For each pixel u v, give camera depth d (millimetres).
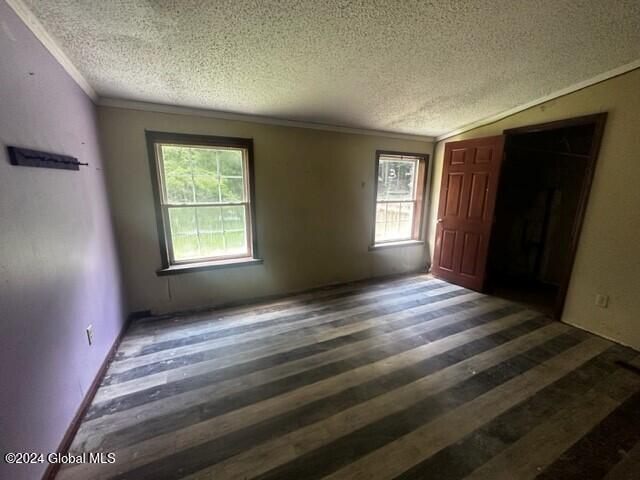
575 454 1413
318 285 3779
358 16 1599
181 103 2586
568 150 3658
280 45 1828
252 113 2922
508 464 1355
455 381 1955
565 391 1863
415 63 2139
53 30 1495
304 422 1591
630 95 2297
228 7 1464
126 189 2574
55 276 1442
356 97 2691
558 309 2861
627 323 2398
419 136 4156
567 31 1824
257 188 3133
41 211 1352
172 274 2869
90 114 2182
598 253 2553
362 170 3795
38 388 1234
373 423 1590
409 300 3371
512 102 2998
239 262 3135
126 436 1484
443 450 1426
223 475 1286
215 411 1666
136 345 2352
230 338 2480
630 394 1839
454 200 3869
